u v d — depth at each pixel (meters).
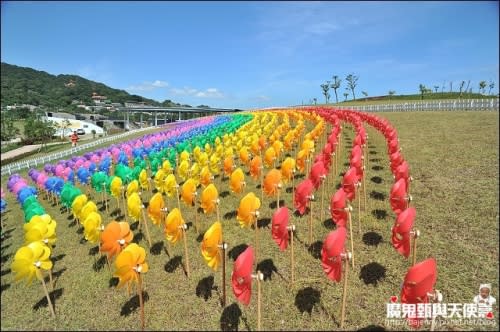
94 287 8.16
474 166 12.55
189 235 10.12
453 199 10.18
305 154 12.34
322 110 31.98
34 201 11.76
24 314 7.55
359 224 8.99
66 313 7.38
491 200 9.67
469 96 67.88
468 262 7.34
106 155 19.89
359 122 19.31
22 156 47.47
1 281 9.16
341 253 5.87
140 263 6.31
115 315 7.10
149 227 11.16
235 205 12.01
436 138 17.92
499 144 14.88
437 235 8.48
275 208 11.28
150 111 97.81
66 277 8.84
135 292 7.73
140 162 16.72
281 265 8.07
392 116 30.70
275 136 17.98
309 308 6.65
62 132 87.88
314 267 7.86
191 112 107.94
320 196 11.91
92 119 113.38
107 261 9.16
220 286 7.59
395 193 7.98
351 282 7.20
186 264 8.01
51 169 19.59
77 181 18.00
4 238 12.44
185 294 7.47
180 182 15.94
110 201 14.70
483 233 8.22
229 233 9.91
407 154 15.43
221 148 15.66
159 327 6.59
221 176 15.61
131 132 50.88
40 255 7.01
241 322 6.48
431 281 4.88
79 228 11.91
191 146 20.30
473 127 19.70
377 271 7.45
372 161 15.12
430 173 12.58
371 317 6.23
